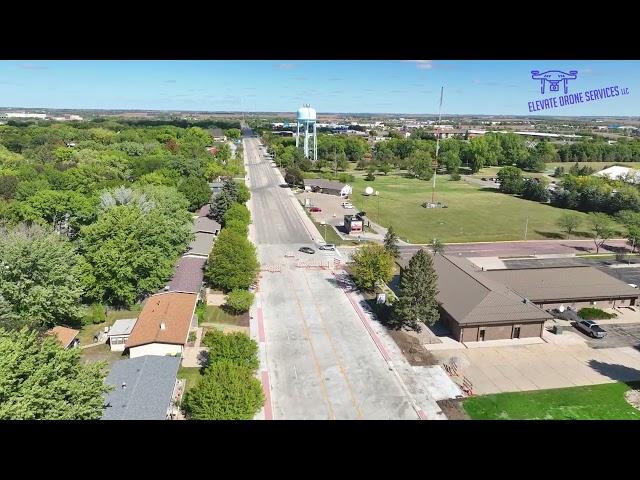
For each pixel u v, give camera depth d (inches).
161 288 2105.1
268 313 2044.8
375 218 3833.7
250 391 1258.0
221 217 3368.6
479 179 5944.9
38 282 1734.7
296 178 5002.5
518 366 1670.8
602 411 1417.3
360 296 2236.7
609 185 4446.4
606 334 1908.2
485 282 2032.5
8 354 992.9
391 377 1583.4
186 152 5689.0
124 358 1699.1
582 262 2864.2
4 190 3314.5
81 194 3036.4
